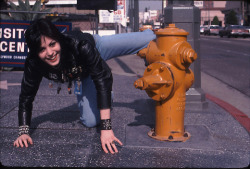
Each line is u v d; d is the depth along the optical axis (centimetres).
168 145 281
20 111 272
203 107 418
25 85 259
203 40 2812
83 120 322
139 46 329
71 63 244
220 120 368
